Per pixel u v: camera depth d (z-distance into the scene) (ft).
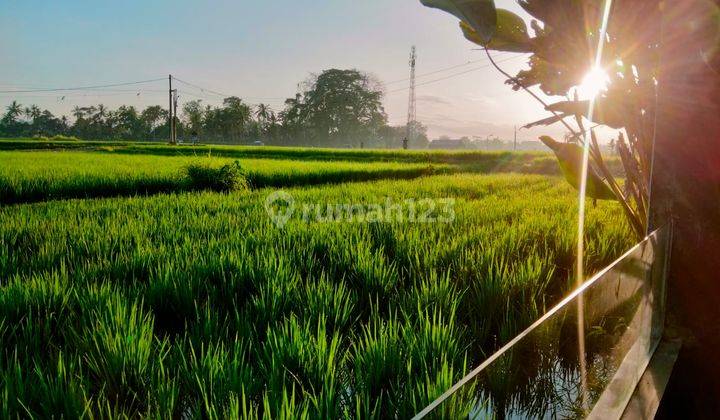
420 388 6.38
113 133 460.96
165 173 53.42
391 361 7.55
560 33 6.14
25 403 7.13
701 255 4.94
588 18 6.03
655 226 5.18
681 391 4.87
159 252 15.85
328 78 572.10
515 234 18.39
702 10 4.57
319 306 10.85
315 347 8.27
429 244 16.85
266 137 536.83
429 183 51.78
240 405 7.00
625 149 7.25
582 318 3.44
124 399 7.72
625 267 3.90
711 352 4.86
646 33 5.86
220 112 463.01
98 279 13.82
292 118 563.89
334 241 17.54
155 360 8.47
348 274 14.64
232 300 11.78
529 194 41.32
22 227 21.12
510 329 9.72
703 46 4.61
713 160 4.78
